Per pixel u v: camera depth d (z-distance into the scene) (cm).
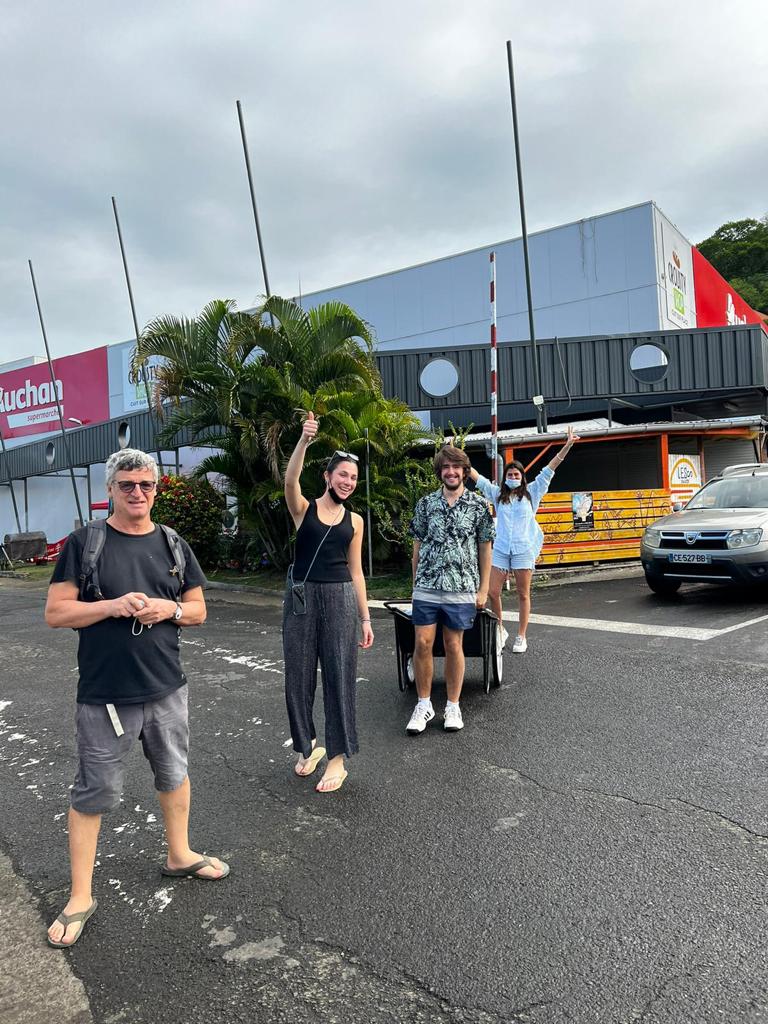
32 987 240
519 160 1355
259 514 1321
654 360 1462
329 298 2428
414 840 326
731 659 584
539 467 1822
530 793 366
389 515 1227
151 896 292
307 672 393
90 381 2803
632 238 1953
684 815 333
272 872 306
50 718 562
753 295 4856
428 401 1487
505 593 1024
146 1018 223
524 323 2111
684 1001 216
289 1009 223
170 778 290
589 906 267
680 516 902
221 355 1251
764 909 260
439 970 237
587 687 537
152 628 274
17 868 326
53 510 2600
